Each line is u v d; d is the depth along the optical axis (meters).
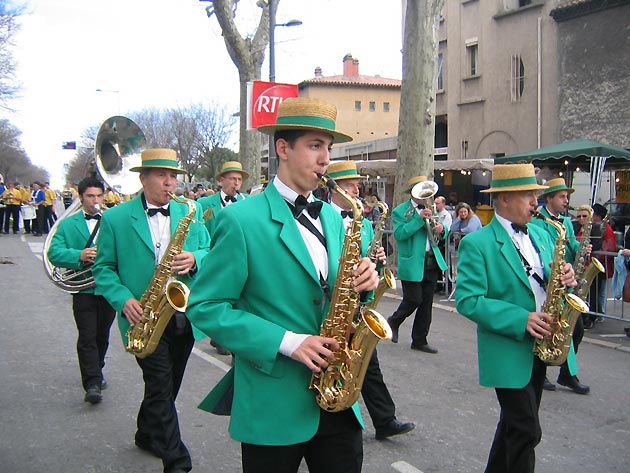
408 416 4.91
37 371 6.09
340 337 2.36
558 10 17.45
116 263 4.04
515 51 19.06
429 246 6.86
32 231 22.84
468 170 15.20
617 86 16.33
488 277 3.44
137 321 3.68
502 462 3.34
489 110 20.09
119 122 6.16
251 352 2.24
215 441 4.41
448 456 4.15
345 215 5.71
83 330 5.12
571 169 13.76
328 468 2.43
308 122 2.35
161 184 4.05
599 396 5.48
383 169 16.92
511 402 3.24
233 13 16.75
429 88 11.33
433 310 9.47
